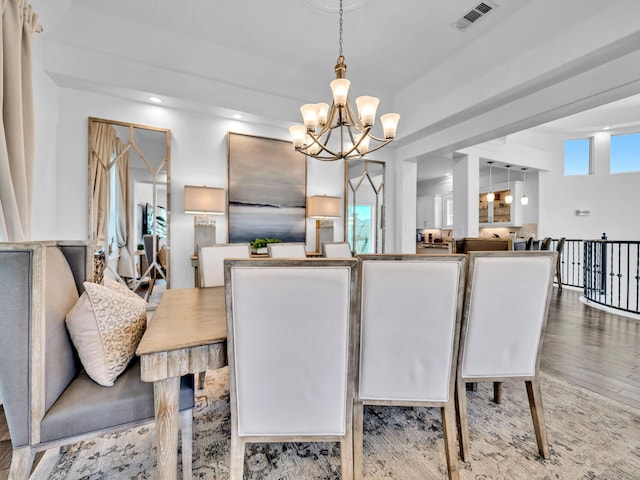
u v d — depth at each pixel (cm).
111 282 155
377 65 347
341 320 100
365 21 275
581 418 166
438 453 141
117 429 104
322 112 245
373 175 479
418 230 911
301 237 416
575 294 512
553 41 252
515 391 200
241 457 105
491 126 336
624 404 180
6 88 175
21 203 182
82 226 301
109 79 283
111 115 312
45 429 95
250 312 96
